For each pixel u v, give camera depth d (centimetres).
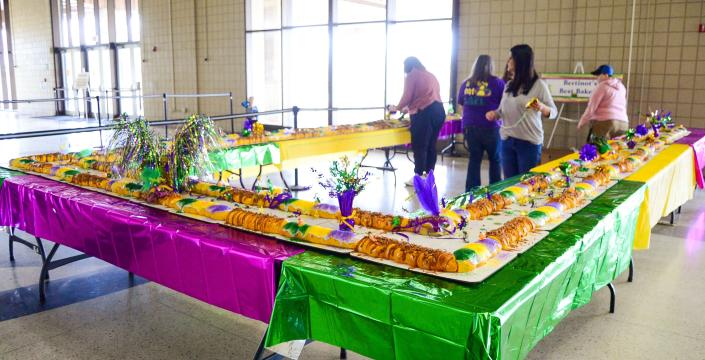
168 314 305
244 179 668
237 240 217
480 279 172
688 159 447
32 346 268
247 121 507
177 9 1235
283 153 501
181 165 279
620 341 274
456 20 847
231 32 1145
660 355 261
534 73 417
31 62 1680
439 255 181
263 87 1169
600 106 581
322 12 1025
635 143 441
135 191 287
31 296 327
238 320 298
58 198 290
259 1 1125
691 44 679
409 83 581
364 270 184
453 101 864
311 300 186
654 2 694
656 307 314
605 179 314
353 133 571
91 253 279
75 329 286
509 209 259
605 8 727
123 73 1434
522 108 419
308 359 256
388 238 201
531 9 783
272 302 196
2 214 342
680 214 513
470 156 509
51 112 1639
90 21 1484
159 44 1295
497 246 195
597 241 234
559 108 780
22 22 1681
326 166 733
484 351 148
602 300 324
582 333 283
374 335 172
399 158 838
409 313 161
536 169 352
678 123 701
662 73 702
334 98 1023
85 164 355
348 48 1026
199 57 1220
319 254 201
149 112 1362
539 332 187
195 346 269
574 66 761
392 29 930
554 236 217
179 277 230
